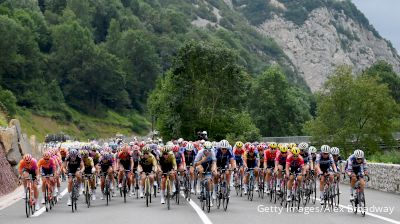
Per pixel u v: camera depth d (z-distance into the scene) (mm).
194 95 80750
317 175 21531
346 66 69938
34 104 142875
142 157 23047
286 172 21000
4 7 165875
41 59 163750
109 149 27297
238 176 27797
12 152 36750
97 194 29281
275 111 120812
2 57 141875
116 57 179625
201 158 20188
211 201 21719
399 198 25828
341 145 68750
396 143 71125
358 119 68875
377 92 68438
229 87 81562
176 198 23297
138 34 199875
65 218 18797
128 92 187375
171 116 81312
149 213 19781
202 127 79938
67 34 171000
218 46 83500
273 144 24781
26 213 19422
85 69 164000
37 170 20438
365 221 17234
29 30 154750
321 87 70812
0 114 54688
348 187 34344
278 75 123562
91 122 158250
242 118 83812
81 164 22109
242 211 20188
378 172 32062
